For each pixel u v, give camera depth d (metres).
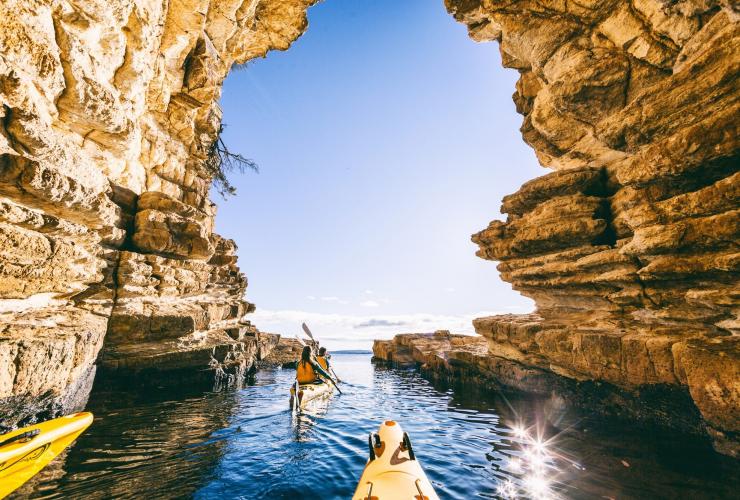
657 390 5.64
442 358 14.29
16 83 4.87
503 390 9.93
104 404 6.97
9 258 4.70
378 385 13.19
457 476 4.20
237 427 6.02
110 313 7.54
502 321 10.33
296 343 22.83
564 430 6.15
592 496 3.60
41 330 5.03
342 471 4.25
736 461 4.43
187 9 10.34
